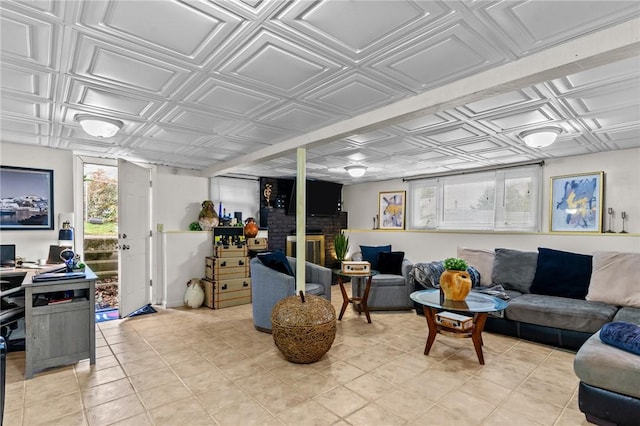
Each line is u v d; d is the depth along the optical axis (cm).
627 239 386
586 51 167
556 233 439
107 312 463
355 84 224
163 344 334
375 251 538
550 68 179
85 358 282
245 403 222
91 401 226
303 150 353
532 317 332
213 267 488
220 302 484
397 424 199
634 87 227
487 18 154
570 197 441
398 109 256
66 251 310
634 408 186
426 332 371
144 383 251
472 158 463
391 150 416
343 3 143
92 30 160
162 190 504
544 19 154
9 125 308
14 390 242
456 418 206
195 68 201
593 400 199
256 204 610
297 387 244
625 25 156
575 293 356
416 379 257
